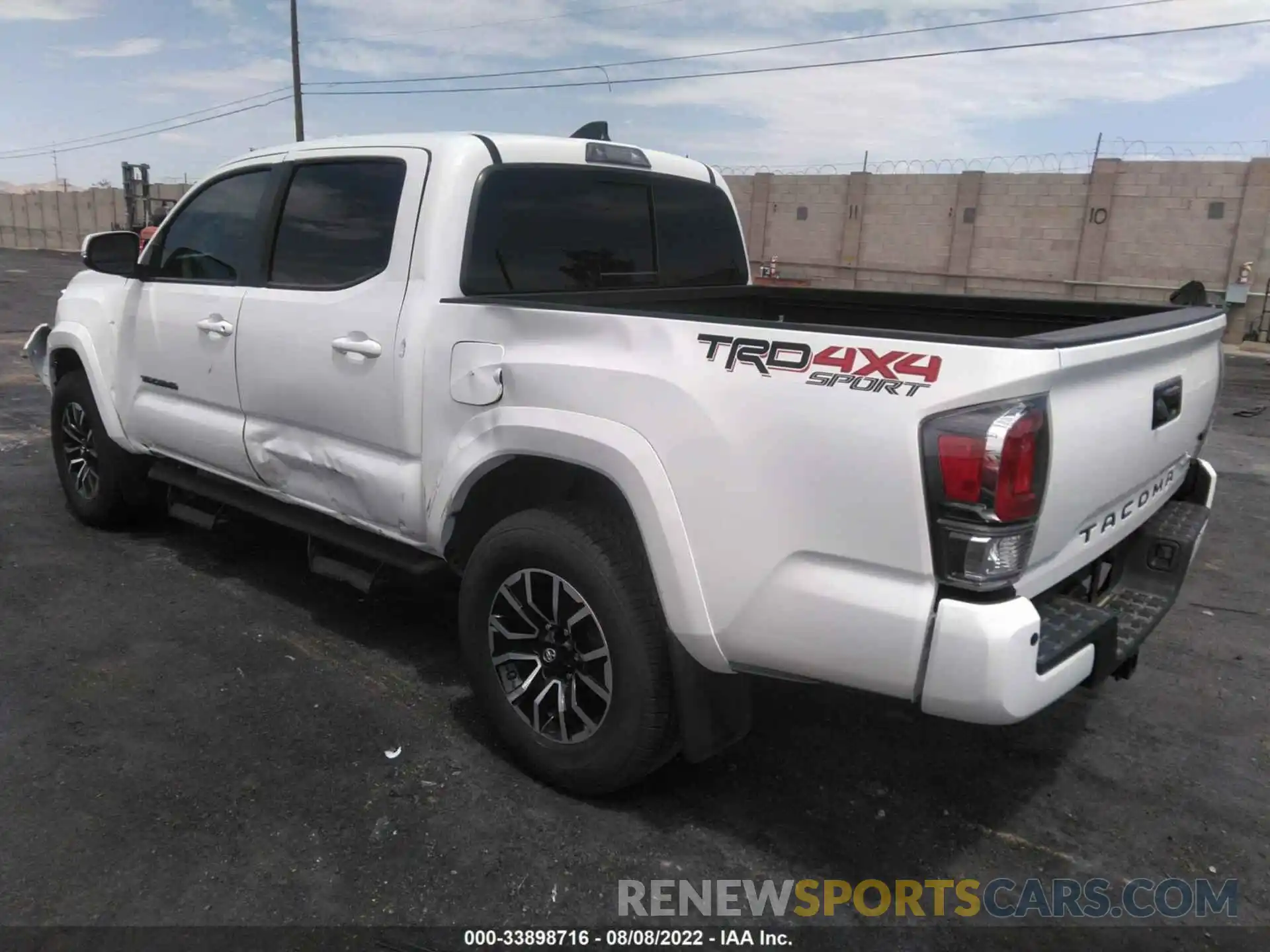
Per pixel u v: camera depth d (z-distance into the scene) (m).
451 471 3.20
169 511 4.82
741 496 2.50
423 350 3.28
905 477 2.25
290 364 3.76
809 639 2.45
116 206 41.00
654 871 2.74
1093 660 2.56
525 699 3.13
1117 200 18.75
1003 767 3.33
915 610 2.28
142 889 2.60
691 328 2.61
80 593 4.57
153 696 3.63
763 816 3.02
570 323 2.87
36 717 3.45
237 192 4.18
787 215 23.12
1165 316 3.02
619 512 2.94
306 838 2.83
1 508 5.84
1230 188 17.62
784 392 2.43
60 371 5.52
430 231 3.32
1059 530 2.43
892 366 2.29
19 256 39.75
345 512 3.71
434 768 3.21
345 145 3.75
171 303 4.38
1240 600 4.93
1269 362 15.77
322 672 3.86
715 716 2.81
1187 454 3.45
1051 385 2.22
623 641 2.79
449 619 4.42
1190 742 3.53
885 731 3.54
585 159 3.81
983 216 20.38
